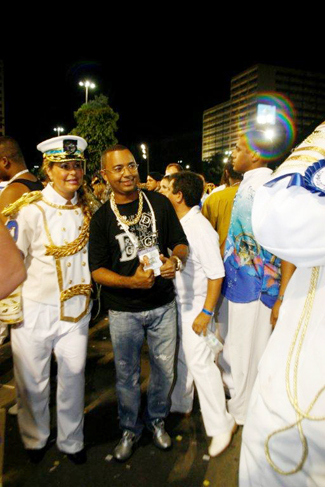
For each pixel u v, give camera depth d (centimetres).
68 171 224
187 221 249
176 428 274
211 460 243
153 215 234
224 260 260
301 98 10438
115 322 236
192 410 295
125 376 241
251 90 10119
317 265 110
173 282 256
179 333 271
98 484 225
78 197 246
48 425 248
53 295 229
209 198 304
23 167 306
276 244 110
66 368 235
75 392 236
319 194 101
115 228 230
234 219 252
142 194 238
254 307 252
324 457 114
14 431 272
